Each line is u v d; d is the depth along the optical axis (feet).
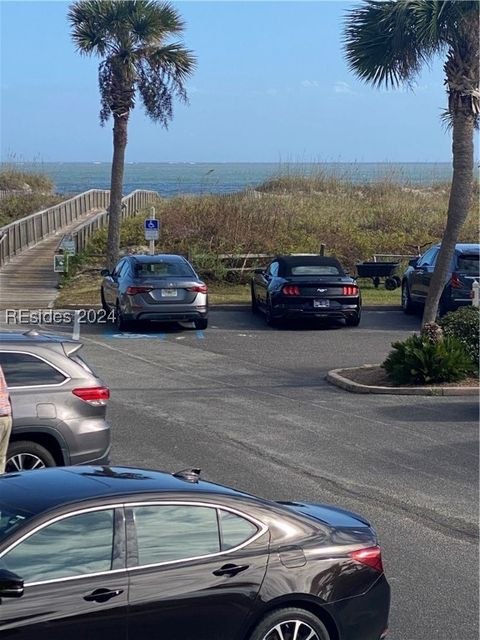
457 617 24.26
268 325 81.05
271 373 60.59
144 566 18.12
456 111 59.47
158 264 78.43
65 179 501.15
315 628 19.29
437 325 57.93
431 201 146.51
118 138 100.42
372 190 153.28
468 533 31.12
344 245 116.16
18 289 97.14
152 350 68.59
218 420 47.14
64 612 17.17
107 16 97.66
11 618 16.79
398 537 30.60
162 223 118.93
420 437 43.96
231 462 39.29
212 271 103.35
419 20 57.41
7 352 32.35
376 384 55.47
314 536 19.75
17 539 17.57
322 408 50.24
